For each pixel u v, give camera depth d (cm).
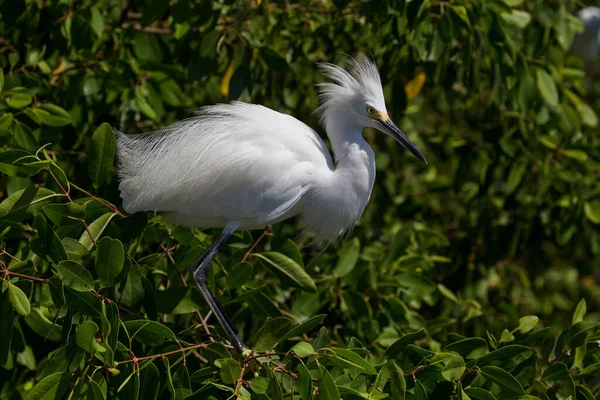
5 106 700
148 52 838
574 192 965
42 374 517
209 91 998
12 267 542
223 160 687
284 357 621
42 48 833
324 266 777
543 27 932
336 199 751
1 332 536
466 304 873
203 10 797
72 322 548
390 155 1087
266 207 711
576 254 1123
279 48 910
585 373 601
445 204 1149
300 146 726
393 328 767
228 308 746
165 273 691
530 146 952
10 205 557
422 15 777
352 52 927
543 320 1212
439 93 1152
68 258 536
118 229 627
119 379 533
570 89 1084
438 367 538
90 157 616
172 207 702
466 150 1035
